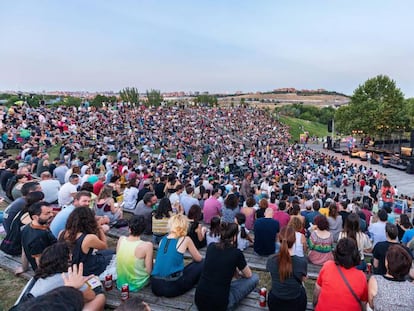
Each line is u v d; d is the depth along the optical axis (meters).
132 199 10.12
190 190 8.98
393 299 3.12
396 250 3.31
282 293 3.80
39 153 16.05
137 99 94.25
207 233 6.52
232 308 4.39
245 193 13.63
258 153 40.84
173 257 4.56
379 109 51.38
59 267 3.39
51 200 9.13
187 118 61.88
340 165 34.62
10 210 6.22
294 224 5.92
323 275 3.59
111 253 5.62
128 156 24.73
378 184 26.61
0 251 6.14
